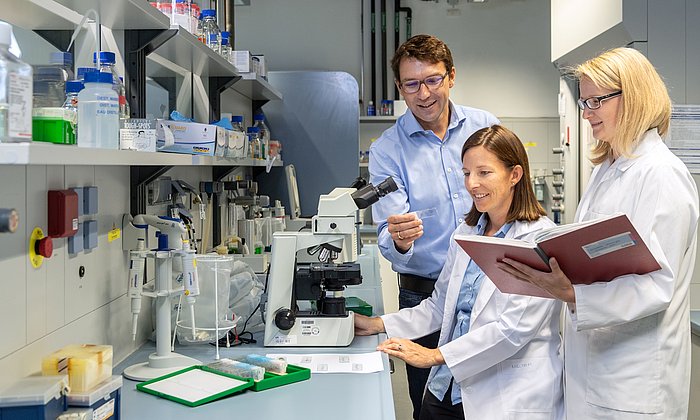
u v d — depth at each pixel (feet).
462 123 9.26
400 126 9.50
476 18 20.99
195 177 10.55
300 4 20.86
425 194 9.11
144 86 6.90
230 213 12.54
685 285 6.41
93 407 4.54
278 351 7.30
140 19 6.13
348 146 16.43
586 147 14.64
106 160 4.36
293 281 7.54
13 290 4.84
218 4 13.57
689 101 10.71
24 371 5.01
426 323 8.11
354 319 8.02
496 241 5.97
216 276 7.06
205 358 6.95
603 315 6.06
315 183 16.49
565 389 6.84
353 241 7.59
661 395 6.20
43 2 5.42
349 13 20.88
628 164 6.47
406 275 9.46
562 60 14.80
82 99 4.62
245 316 8.05
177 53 8.28
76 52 6.34
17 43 6.07
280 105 16.42
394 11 20.77
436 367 7.73
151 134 5.49
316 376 6.38
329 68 20.97
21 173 4.93
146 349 7.30
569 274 6.09
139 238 6.79
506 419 6.79
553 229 5.90
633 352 6.23
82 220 5.91
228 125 8.94
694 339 9.81
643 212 6.17
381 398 5.70
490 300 7.11
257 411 5.37
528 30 21.02
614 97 6.39
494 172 6.91
